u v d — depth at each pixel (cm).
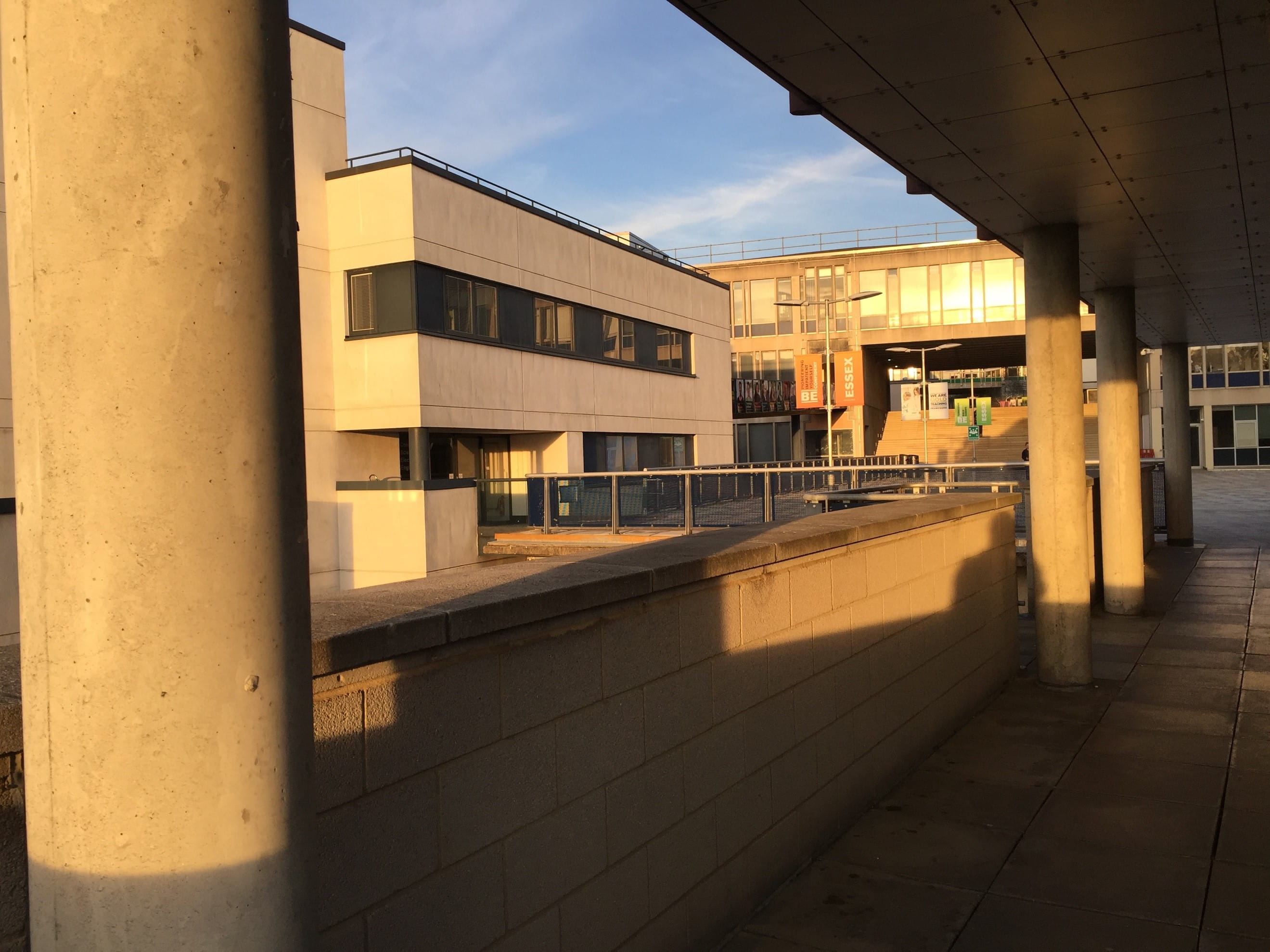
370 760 228
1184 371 1875
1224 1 423
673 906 347
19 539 150
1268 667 843
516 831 274
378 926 229
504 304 2155
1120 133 587
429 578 323
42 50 142
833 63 487
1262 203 743
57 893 145
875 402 5947
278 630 154
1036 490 814
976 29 449
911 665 594
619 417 2609
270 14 156
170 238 142
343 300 1947
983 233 838
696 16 436
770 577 426
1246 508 2816
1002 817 506
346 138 2012
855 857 458
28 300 144
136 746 141
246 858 148
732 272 5634
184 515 143
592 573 324
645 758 334
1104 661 893
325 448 1925
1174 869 435
